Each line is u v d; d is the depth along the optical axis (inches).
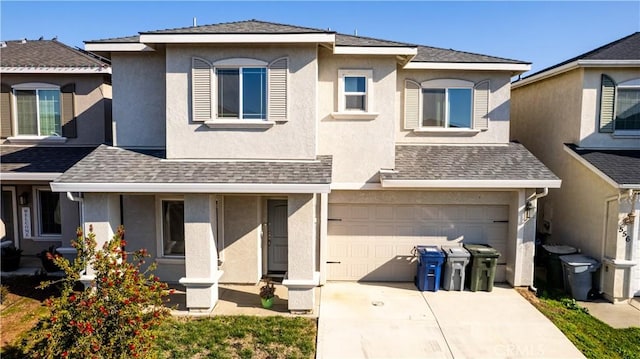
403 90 543.8
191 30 441.7
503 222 497.4
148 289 296.4
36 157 553.9
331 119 492.1
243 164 433.1
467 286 479.8
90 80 584.7
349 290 473.7
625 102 535.8
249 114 441.7
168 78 438.9
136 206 485.4
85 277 400.8
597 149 534.6
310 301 403.5
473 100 544.4
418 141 550.9
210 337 356.5
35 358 272.2
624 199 449.7
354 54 474.9
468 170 481.7
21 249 580.1
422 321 393.4
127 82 488.7
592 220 496.1
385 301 440.8
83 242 313.1
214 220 422.9
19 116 592.7
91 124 586.9
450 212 497.7
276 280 509.0
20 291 462.6
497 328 380.8
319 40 421.1
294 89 438.3
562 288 494.0
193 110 439.5
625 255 454.9
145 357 275.3
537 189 475.2
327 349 342.0
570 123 558.3
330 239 502.0
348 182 492.7
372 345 349.1
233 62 434.3
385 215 499.8
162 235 490.3
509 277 493.4
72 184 392.2
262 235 514.9
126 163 436.5
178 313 405.1
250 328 373.7
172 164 434.6
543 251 526.6
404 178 466.3
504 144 550.0
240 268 494.9
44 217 588.4
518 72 538.6
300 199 400.2
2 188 581.0
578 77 541.0
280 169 420.5
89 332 257.6
